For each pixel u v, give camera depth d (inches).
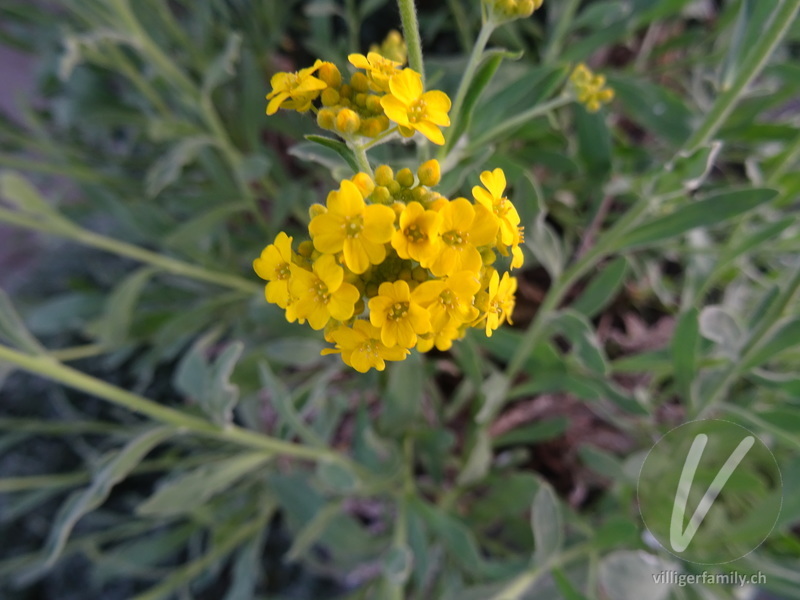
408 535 4.6
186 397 6.7
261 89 5.2
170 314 5.8
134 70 5.4
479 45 2.7
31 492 6.9
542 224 3.6
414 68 2.5
